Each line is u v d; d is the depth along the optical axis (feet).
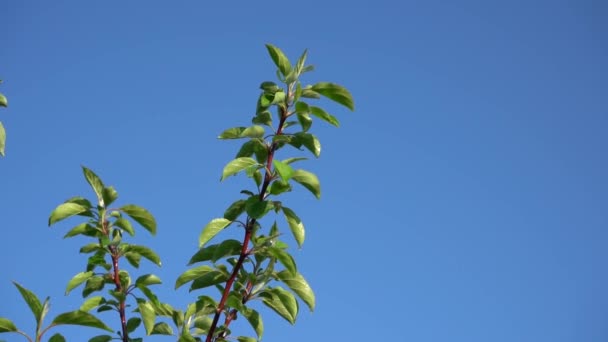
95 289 20.31
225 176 18.22
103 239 19.44
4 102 18.07
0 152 17.93
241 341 19.80
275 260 19.75
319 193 18.58
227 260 19.90
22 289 15.76
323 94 18.83
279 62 18.60
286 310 19.61
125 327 19.80
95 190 19.72
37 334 16.03
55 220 19.26
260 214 17.95
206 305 20.15
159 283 20.56
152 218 19.88
